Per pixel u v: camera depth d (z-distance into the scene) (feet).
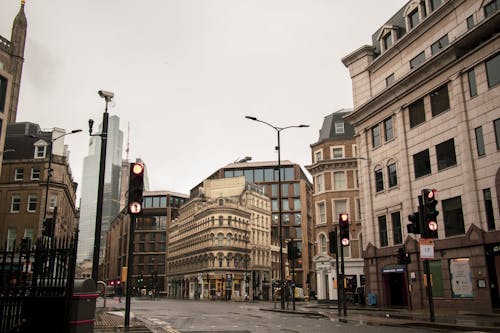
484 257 80.89
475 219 83.15
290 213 315.78
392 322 58.03
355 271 160.25
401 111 107.55
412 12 109.50
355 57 128.47
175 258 323.37
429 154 97.91
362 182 121.70
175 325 56.44
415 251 98.68
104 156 50.47
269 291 279.28
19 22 232.53
